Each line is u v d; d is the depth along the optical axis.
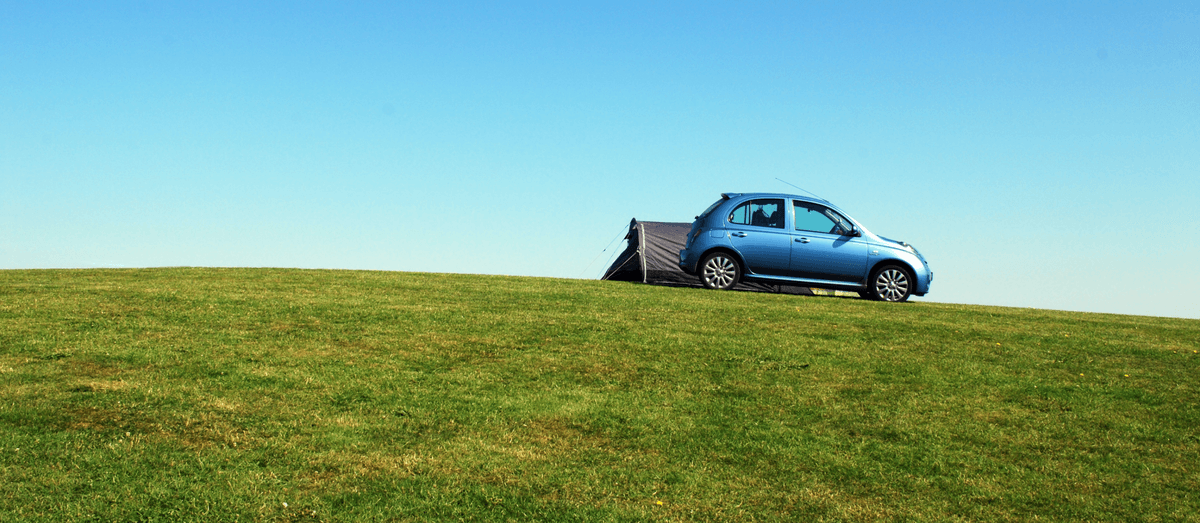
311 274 14.60
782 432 6.83
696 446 6.52
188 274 14.21
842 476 6.10
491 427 6.71
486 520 5.27
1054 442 6.77
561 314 10.80
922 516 5.55
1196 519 5.55
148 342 8.60
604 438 6.61
